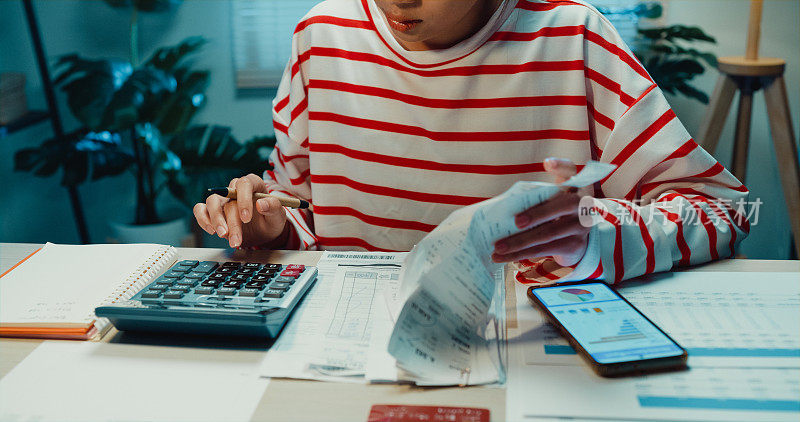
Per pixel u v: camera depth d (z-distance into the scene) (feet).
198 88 7.23
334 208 3.34
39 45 7.33
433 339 1.88
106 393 1.78
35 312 2.13
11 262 2.64
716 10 7.19
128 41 7.84
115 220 8.30
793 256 7.12
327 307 2.19
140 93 6.80
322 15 3.14
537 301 2.15
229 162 7.36
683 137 2.73
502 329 2.05
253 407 1.71
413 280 1.88
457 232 1.84
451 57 2.88
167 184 7.44
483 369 1.82
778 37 7.08
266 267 2.36
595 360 1.78
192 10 7.77
